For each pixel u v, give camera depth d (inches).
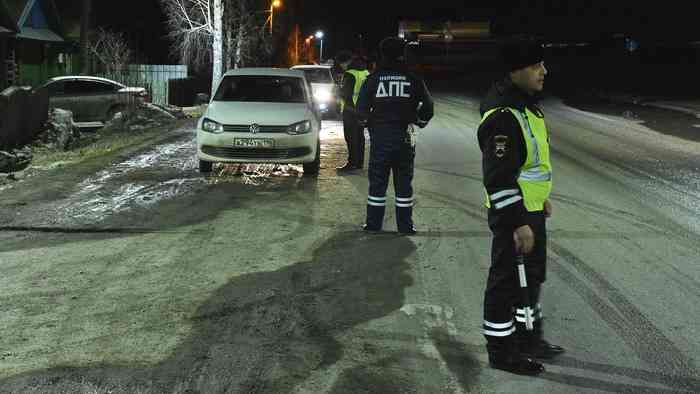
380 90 263.4
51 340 166.4
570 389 145.8
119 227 277.1
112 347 162.9
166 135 626.5
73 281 210.4
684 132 672.4
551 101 1070.4
